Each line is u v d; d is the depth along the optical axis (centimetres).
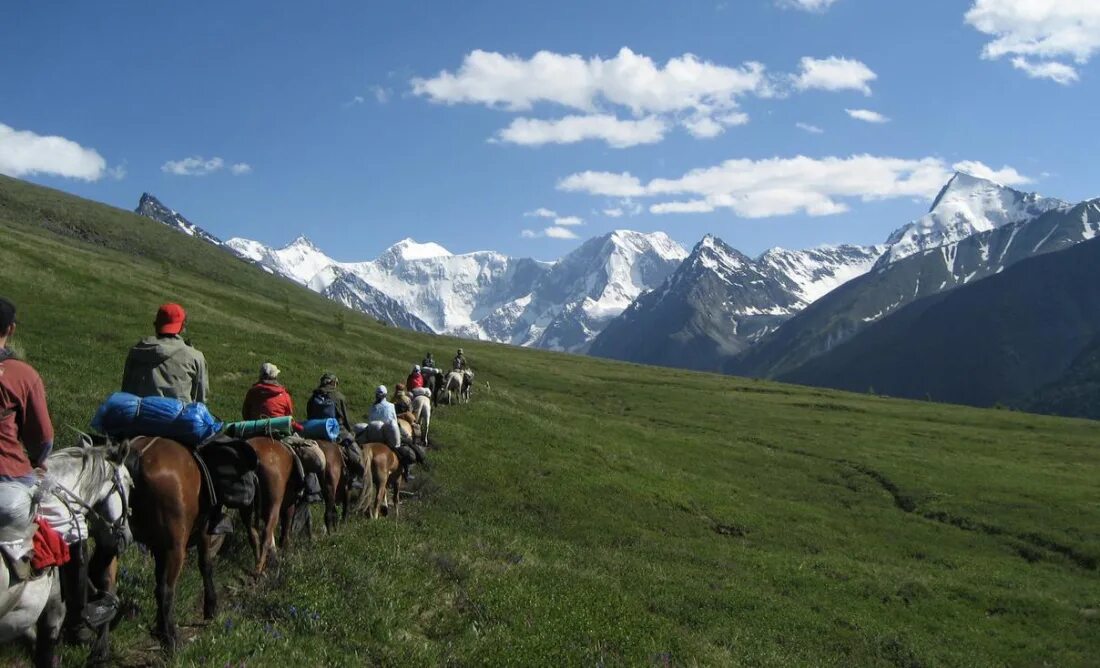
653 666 1305
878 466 5541
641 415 7194
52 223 15388
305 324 8806
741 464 5222
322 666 1023
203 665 932
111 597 966
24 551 802
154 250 16600
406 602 1298
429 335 14812
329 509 1705
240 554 1493
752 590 2575
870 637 2314
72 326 3916
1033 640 2600
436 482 3017
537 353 14750
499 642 1216
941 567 3575
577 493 3394
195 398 1208
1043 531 4191
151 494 1005
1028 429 8538
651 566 2631
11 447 820
